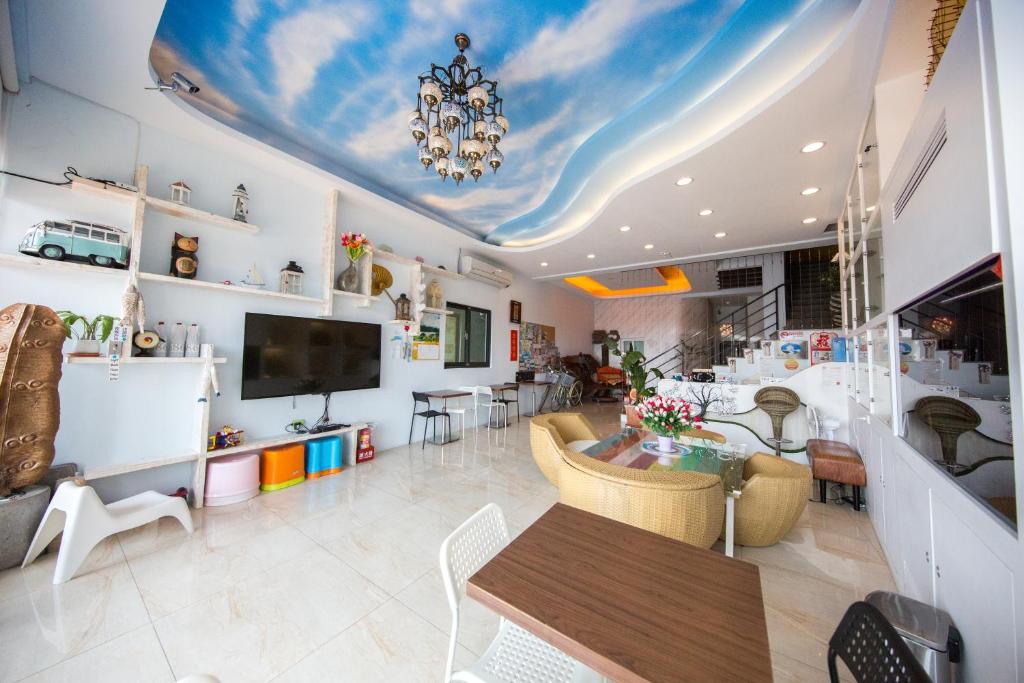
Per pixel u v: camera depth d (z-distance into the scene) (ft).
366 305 14.19
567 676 3.58
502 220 17.58
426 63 8.14
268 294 10.86
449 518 9.36
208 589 6.40
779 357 16.87
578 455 7.64
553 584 3.21
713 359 32.04
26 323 6.73
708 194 11.87
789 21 6.84
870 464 9.25
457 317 19.70
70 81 7.79
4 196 7.48
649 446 9.86
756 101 8.47
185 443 9.82
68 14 6.07
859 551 8.07
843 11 6.30
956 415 4.33
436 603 6.23
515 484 11.84
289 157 10.94
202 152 10.15
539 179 13.28
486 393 21.49
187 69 8.33
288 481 11.23
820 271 22.31
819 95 7.35
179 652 5.08
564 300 30.60
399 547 7.94
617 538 4.00
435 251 18.04
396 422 15.98
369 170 12.80
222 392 10.59
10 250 7.52
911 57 6.44
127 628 5.45
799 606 6.35
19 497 6.75
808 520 9.54
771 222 14.34
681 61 7.97
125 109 8.68
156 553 7.43
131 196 8.43
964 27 3.55
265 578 6.75
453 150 11.46
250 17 7.02
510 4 6.76
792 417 13.55
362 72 8.41
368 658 5.09
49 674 4.66
